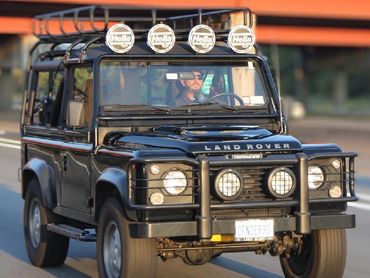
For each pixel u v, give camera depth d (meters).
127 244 20.03
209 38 23.28
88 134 22.44
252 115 23.27
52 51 26.38
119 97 22.61
